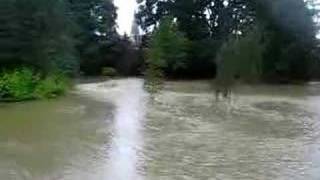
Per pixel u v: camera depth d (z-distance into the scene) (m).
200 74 60.28
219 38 60.91
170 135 17.45
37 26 31.41
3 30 30.36
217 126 19.72
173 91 37.50
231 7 62.06
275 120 21.59
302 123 20.72
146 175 11.87
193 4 62.28
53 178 11.57
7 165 12.84
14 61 30.81
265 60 49.16
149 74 24.78
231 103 28.41
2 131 18.00
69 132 17.84
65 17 36.25
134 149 14.92
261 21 50.81
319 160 13.60
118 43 62.19
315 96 33.94
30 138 16.62
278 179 11.56
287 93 36.41
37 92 29.83
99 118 21.55
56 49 34.66
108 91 36.34
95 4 61.50
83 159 13.54
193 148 15.20
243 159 13.72
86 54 59.62
